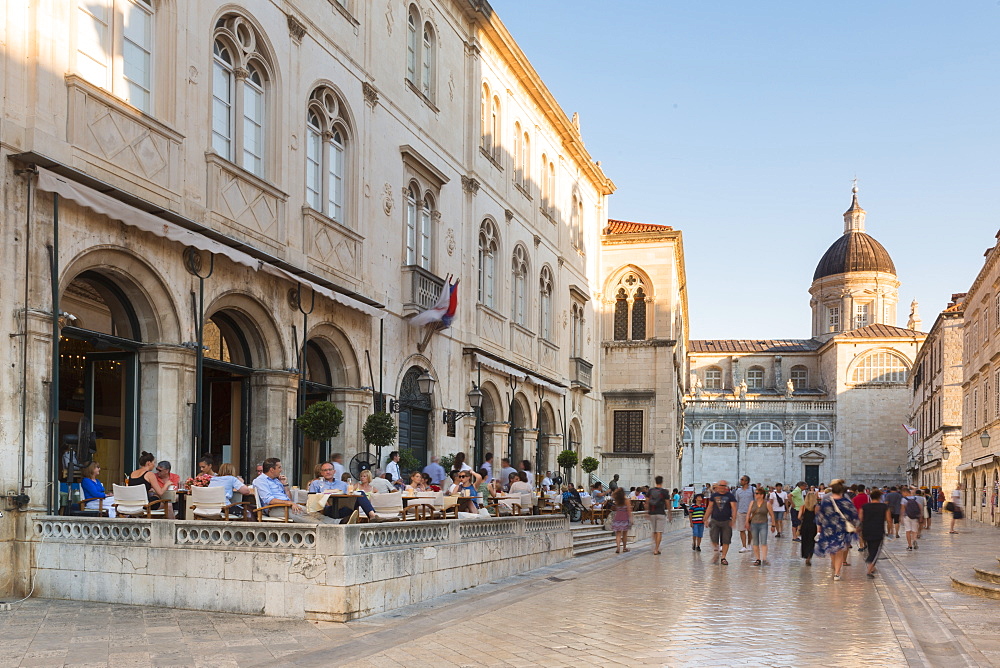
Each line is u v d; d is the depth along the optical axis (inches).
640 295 1925.4
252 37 697.6
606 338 1924.2
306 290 747.4
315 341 794.2
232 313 684.1
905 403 3417.8
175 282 598.2
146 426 585.0
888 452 3408.0
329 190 808.3
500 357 1159.0
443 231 1034.7
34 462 487.2
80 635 370.9
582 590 564.7
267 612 428.1
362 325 840.9
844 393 3464.6
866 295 3939.5
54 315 499.2
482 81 1168.2
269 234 702.5
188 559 446.0
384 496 529.7
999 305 1531.7
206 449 685.9
